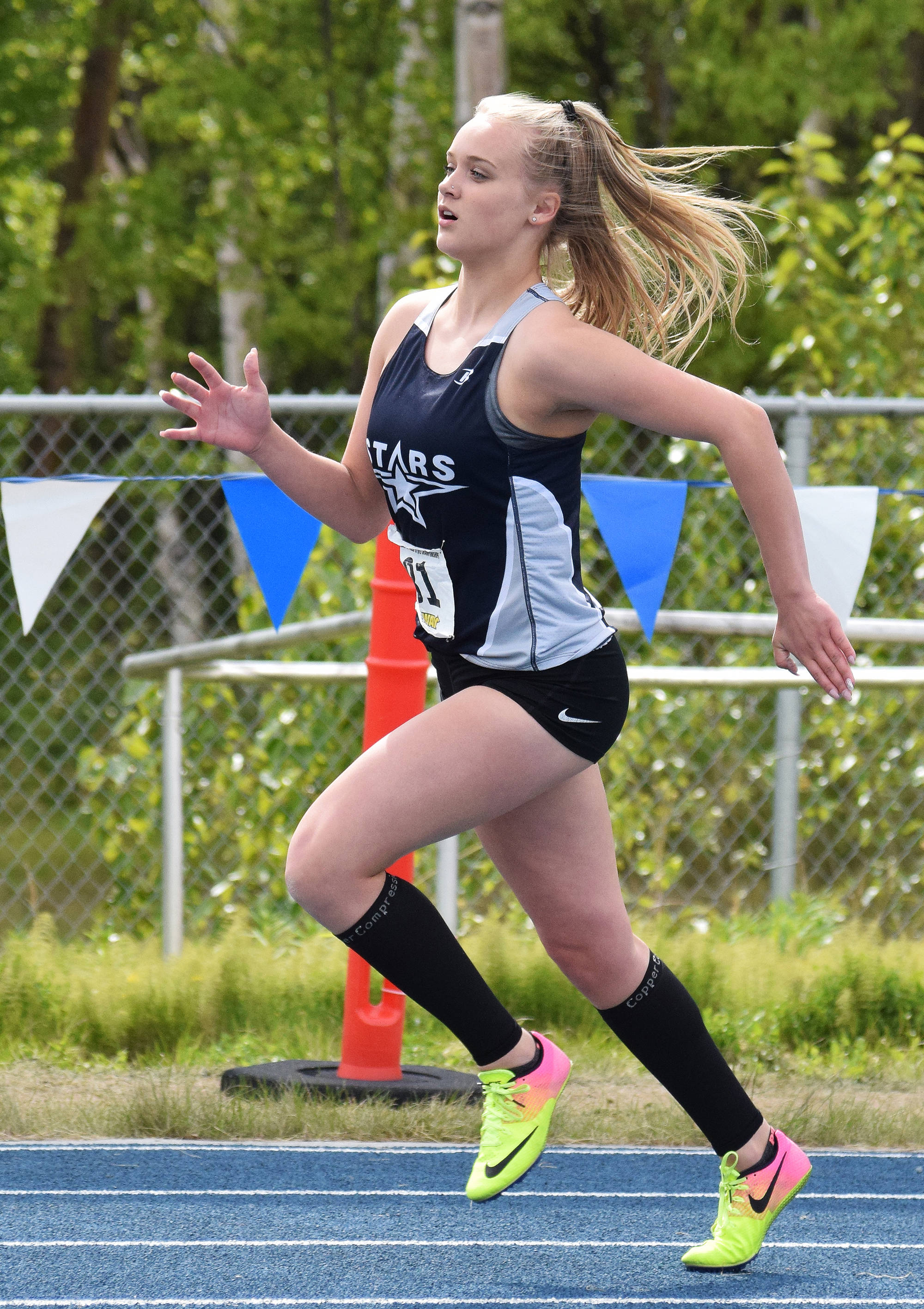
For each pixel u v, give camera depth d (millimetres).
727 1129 10391
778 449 9172
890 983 18828
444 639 9719
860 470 26000
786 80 59219
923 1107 15875
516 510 9258
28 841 25844
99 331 87188
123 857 24156
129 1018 17641
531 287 9516
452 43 67500
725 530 25422
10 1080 16141
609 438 30203
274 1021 17969
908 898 25109
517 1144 9922
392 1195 12461
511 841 10000
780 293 30484
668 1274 10570
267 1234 11352
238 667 20281
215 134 69750
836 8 60469
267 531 14680
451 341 9586
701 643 25938
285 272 76375
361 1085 15125
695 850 26391
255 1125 14281
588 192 9711
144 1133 14281
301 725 23891
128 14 67500
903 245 30312
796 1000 18766
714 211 10562
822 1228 11914
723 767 25453
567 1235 11516
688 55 65250
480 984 9727
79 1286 10094
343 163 72125
